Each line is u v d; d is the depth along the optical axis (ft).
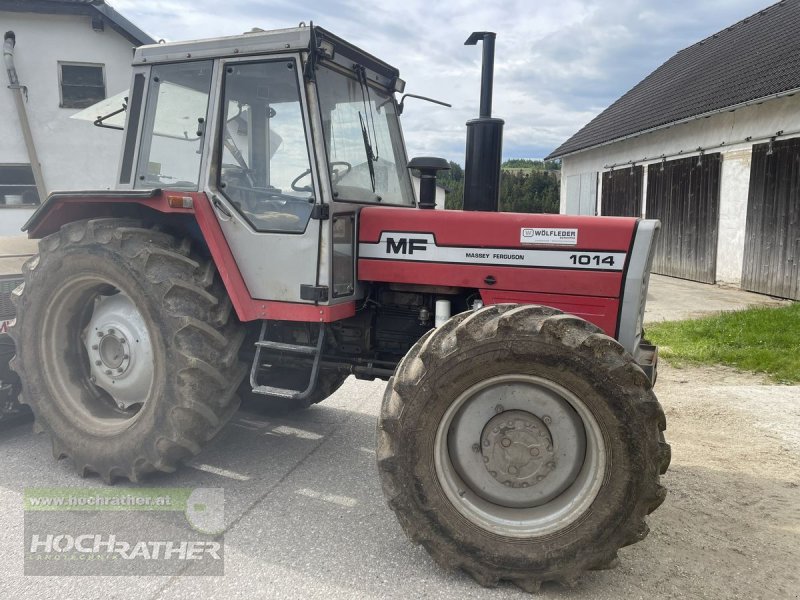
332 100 10.55
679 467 12.36
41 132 41.88
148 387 11.05
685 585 8.30
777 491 11.30
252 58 10.19
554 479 8.35
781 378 18.25
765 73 36.73
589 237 9.71
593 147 56.03
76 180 42.93
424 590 8.05
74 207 11.74
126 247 10.49
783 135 33.35
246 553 8.83
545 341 7.93
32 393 11.53
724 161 38.81
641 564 8.81
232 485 11.05
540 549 8.02
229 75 10.48
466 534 8.14
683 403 16.26
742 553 9.15
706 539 9.55
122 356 11.11
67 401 11.51
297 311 10.32
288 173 10.19
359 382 17.85
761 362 19.49
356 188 11.04
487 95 11.15
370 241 10.75
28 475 11.36
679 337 23.29
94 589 7.95
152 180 11.30
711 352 20.89
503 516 8.34
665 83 56.54
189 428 10.32
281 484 11.12
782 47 39.50
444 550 8.20
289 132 10.13
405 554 8.89
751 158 36.11
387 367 11.12
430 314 11.00
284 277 10.34
